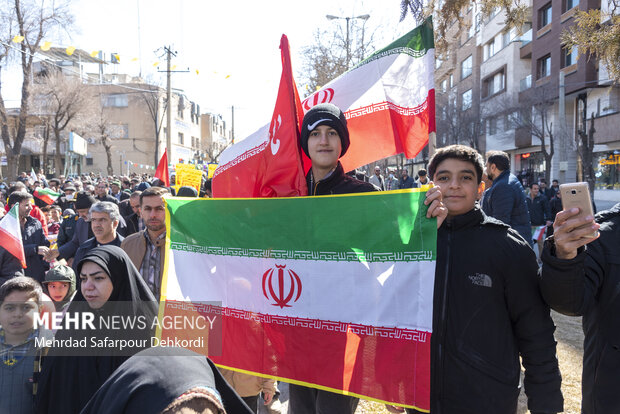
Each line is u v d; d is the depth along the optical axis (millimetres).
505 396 2129
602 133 23766
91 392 2404
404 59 3434
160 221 3787
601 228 2303
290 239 2643
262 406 3795
